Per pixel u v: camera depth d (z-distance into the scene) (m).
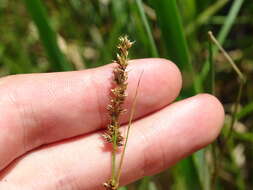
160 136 0.10
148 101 0.10
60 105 0.10
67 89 0.10
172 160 0.10
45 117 0.10
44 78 0.10
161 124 0.10
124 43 0.09
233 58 0.13
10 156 0.10
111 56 0.13
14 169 0.10
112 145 0.10
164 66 0.10
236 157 0.13
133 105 0.09
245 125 0.13
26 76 0.10
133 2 0.11
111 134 0.09
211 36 0.09
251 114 0.13
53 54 0.11
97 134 0.10
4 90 0.10
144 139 0.10
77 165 0.10
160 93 0.10
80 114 0.10
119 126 0.09
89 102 0.10
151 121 0.10
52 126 0.10
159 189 0.13
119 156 0.10
